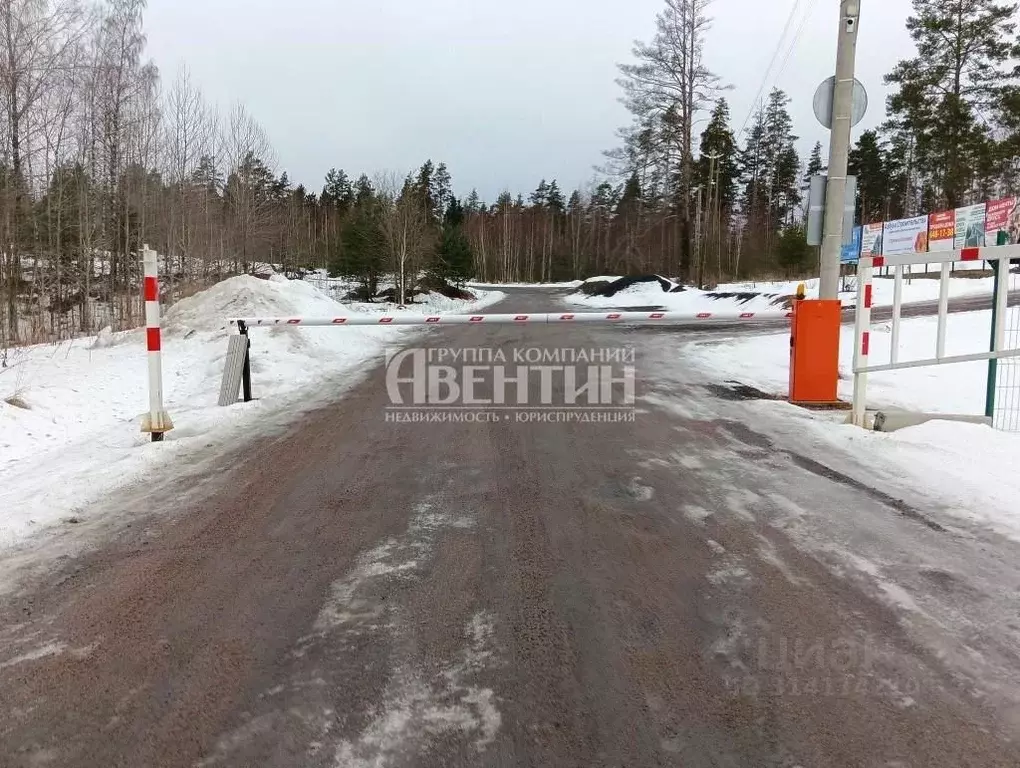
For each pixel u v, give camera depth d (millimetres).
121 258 28734
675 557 3875
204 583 3609
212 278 30062
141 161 27484
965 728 2424
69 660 2896
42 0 21938
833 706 2549
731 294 27719
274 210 39719
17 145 21359
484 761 2273
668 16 32750
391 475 5469
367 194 49219
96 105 26484
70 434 7305
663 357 12719
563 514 4570
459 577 3650
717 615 3227
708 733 2408
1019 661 2830
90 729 2451
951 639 3000
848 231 8734
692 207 43625
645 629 3109
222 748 2346
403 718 2496
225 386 8281
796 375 8102
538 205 95812
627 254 60969
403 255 34750
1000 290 6469
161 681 2740
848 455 5926
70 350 13086
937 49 31594
